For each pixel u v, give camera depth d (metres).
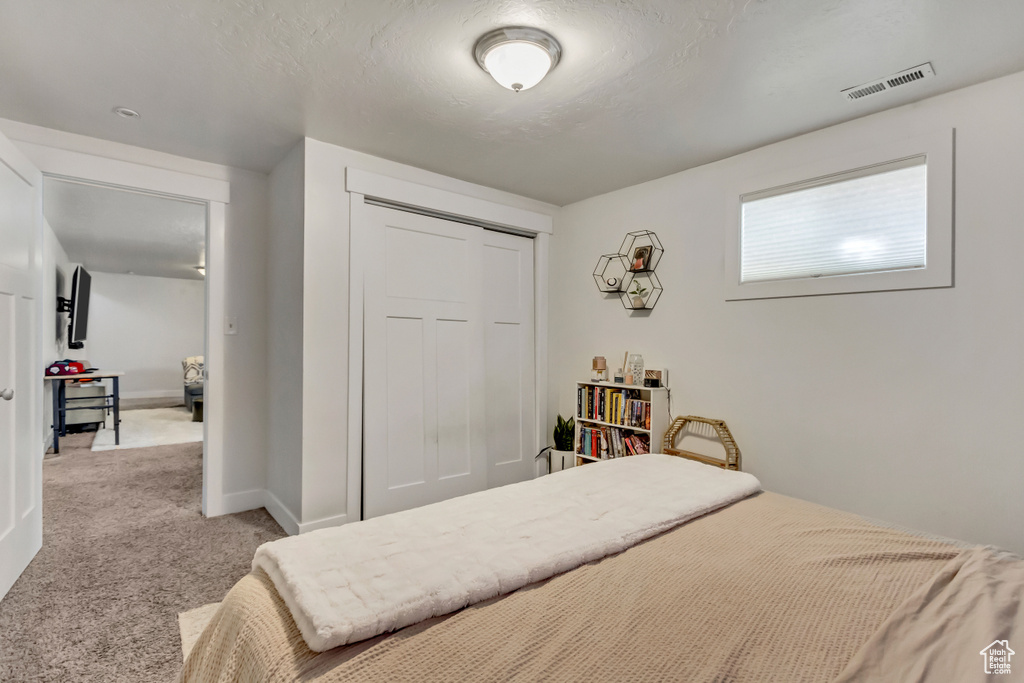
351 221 2.82
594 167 3.07
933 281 2.15
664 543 1.32
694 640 0.89
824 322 2.49
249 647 0.91
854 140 2.40
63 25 1.70
